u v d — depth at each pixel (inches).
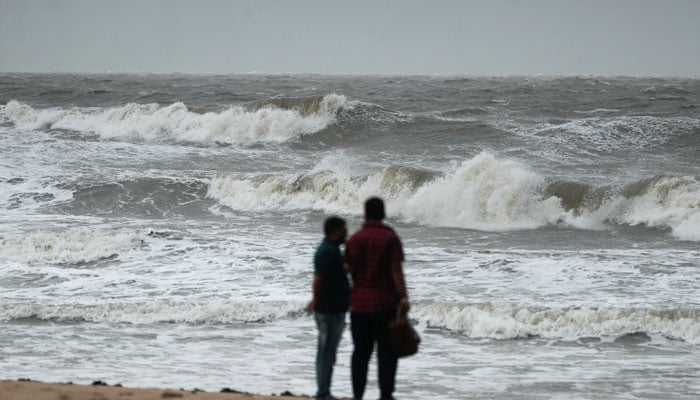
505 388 1486.2
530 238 3189.0
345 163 4955.7
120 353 1723.7
